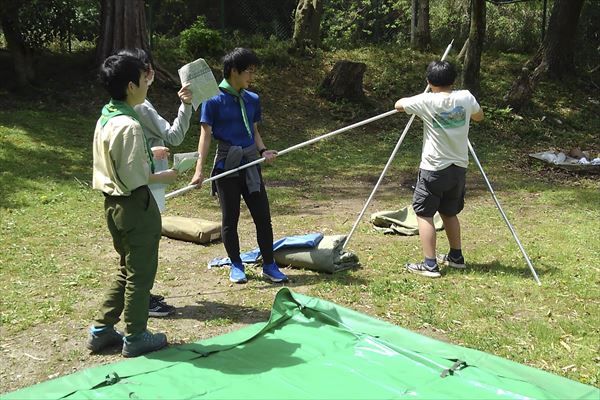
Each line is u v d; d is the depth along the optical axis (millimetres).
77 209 7773
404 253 6082
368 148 12828
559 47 16844
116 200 3580
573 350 3969
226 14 19750
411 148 12906
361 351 3744
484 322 4410
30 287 5078
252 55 4902
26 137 10844
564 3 16641
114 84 3502
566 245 6473
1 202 7867
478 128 14055
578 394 3232
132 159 3434
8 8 12641
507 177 10750
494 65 17594
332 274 5383
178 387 3322
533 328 4262
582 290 5031
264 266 5242
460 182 5340
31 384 3541
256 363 3609
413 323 4367
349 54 17344
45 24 13375
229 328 4285
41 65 14297
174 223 6605
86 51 15266
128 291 3684
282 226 7328
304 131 13609
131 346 3777
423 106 5195
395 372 3479
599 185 10359
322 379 3408
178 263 5781
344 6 22094
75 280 5246
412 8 18297
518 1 18484
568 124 14977
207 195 8898
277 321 4125
